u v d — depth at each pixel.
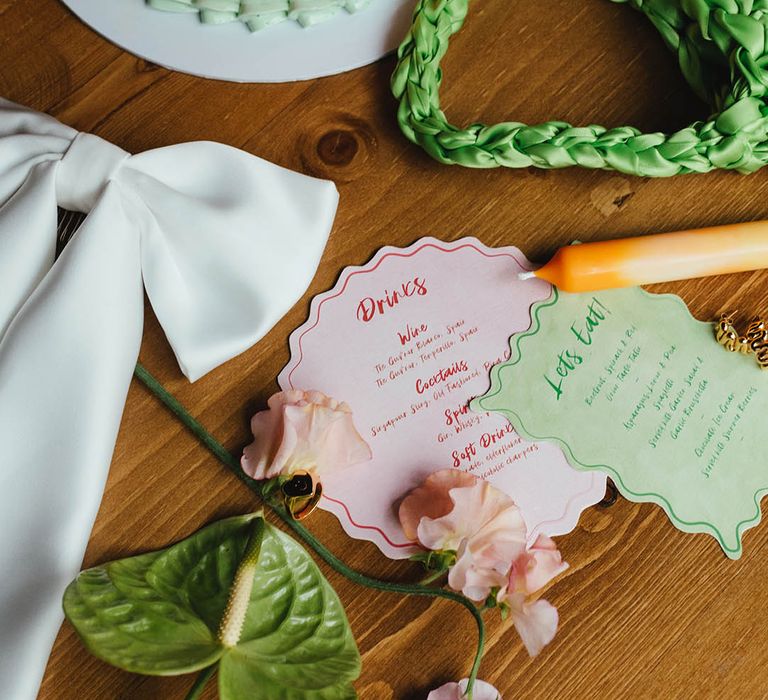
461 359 0.56
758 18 0.58
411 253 0.58
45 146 0.53
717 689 0.54
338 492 0.54
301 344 0.56
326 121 0.59
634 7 0.62
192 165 0.55
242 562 0.48
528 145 0.56
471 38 0.61
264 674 0.47
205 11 0.59
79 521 0.50
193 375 0.53
